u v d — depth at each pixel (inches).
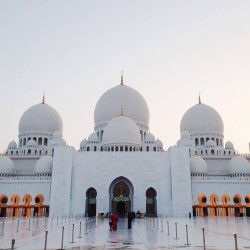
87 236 1075.3
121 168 3235.7
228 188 3201.3
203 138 4185.5
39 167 3420.3
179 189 3139.8
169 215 3095.5
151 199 3233.3
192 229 1401.3
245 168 3479.3
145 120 4094.5
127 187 3297.2
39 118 4185.5
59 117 4426.7
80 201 3159.5
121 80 4338.1
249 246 797.2
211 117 4249.5
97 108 4119.1
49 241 909.2
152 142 3796.8
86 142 3978.8
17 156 3831.2
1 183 3208.7
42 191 3201.3
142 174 3221.0
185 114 4463.6
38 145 4079.7
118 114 3929.6
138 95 4168.3
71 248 764.0
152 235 1114.7
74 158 3277.6
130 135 3508.9
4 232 1226.0
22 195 3191.4
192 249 749.9
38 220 2219.5
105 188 3189.0
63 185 3149.6
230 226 1594.5
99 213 2827.3
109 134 3533.5
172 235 1112.2
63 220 2252.7
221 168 3836.1
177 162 3216.0
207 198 3174.2
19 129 4249.5
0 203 3198.8
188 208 3080.7
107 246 805.9
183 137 3868.1
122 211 3272.6
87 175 3225.9
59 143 3814.0
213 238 1000.2
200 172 3437.5
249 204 3147.1
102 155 3280.0
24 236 1060.5
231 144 4047.7
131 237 1042.1
